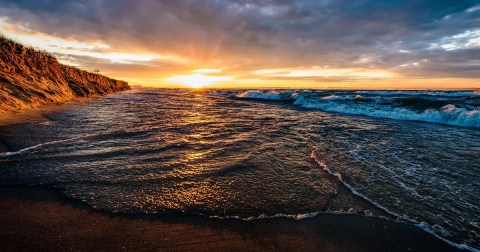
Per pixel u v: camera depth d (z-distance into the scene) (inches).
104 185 172.9
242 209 147.9
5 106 458.0
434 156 262.5
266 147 290.0
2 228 121.0
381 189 179.3
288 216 142.2
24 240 112.7
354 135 371.2
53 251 106.5
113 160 225.8
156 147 275.7
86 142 285.1
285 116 607.5
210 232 125.8
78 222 128.8
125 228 125.6
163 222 132.3
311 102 919.7
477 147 302.5
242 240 120.7
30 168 197.8
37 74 763.4
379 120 549.6
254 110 761.6
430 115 532.1
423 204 158.7
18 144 261.3
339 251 115.6
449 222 139.4
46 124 376.8
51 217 132.3
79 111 559.5
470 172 215.3
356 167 224.8
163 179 186.9
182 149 271.3
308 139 338.6
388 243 121.7
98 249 109.3
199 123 460.4
